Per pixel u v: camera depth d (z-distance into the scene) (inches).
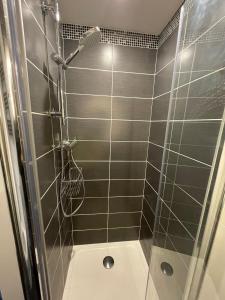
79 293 50.1
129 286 52.6
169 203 41.6
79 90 53.8
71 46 51.1
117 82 55.1
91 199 62.8
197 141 30.0
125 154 60.9
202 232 27.5
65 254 53.1
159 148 51.6
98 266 58.9
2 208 19.4
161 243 45.7
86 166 59.7
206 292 27.5
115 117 57.4
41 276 17.0
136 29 51.1
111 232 67.3
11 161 13.1
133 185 64.1
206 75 27.7
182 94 35.5
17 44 12.0
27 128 13.7
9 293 24.2
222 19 24.0
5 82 11.7
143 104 58.0
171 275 39.8
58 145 44.7
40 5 31.5
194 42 31.1
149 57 55.0
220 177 24.1
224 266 23.7
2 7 10.8
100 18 46.3
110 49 52.7
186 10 33.9
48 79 36.3
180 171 36.3
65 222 52.9
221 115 23.9
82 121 56.1
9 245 21.5
